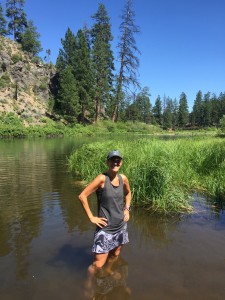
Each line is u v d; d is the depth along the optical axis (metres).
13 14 79.00
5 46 63.00
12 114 46.47
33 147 21.36
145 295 3.16
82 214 5.80
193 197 7.07
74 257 4.01
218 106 110.81
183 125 109.94
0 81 54.44
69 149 19.83
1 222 5.37
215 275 3.56
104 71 56.97
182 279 3.47
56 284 3.35
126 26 45.50
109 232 3.82
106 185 3.83
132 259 3.96
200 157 9.52
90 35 62.44
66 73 55.00
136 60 46.34
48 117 53.81
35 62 65.62
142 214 5.90
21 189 7.85
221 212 6.01
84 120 60.09
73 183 8.58
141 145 10.55
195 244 4.45
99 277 3.50
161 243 4.49
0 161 13.34
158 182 6.47
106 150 9.73
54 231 4.92
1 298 3.09
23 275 3.54
